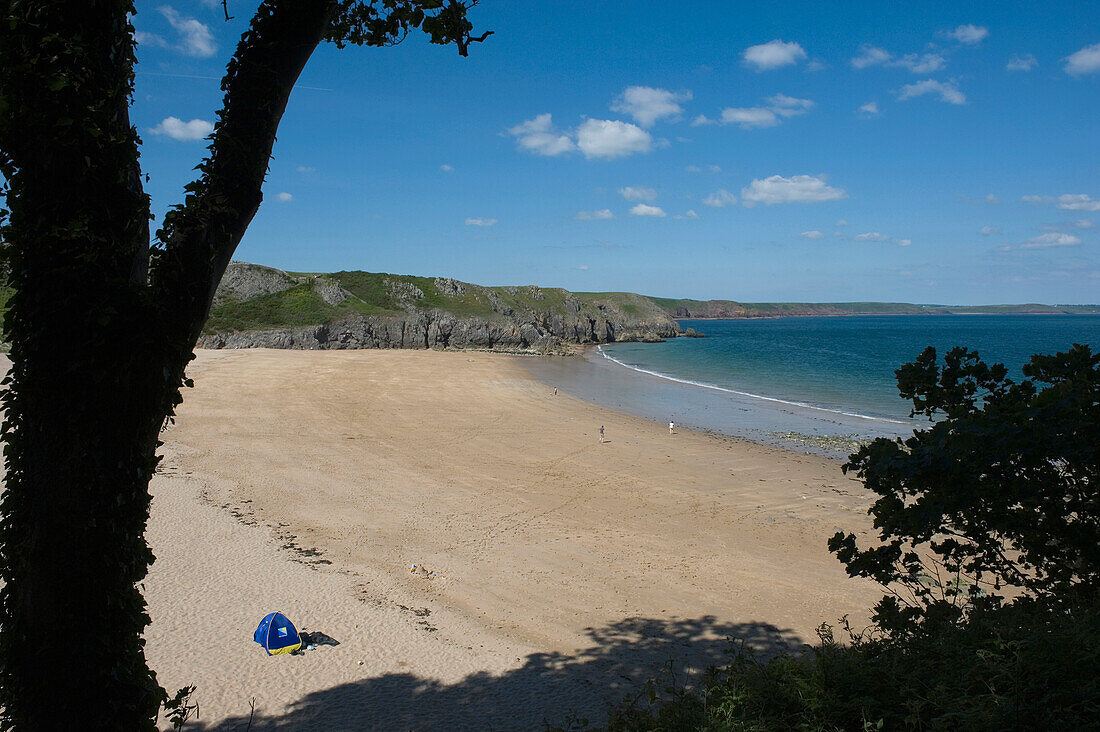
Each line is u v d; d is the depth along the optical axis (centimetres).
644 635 1246
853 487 2334
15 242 383
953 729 386
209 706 959
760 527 1898
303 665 1088
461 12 570
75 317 381
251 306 8894
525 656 1152
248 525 1734
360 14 571
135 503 411
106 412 390
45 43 370
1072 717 342
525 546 1697
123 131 406
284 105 469
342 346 8569
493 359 7450
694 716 485
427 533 1761
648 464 2625
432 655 1141
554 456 2714
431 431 3141
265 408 3528
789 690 475
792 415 3962
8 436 398
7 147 380
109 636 401
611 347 11044
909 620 554
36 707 390
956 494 504
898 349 9994
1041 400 519
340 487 2141
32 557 388
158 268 416
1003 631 438
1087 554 508
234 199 443
